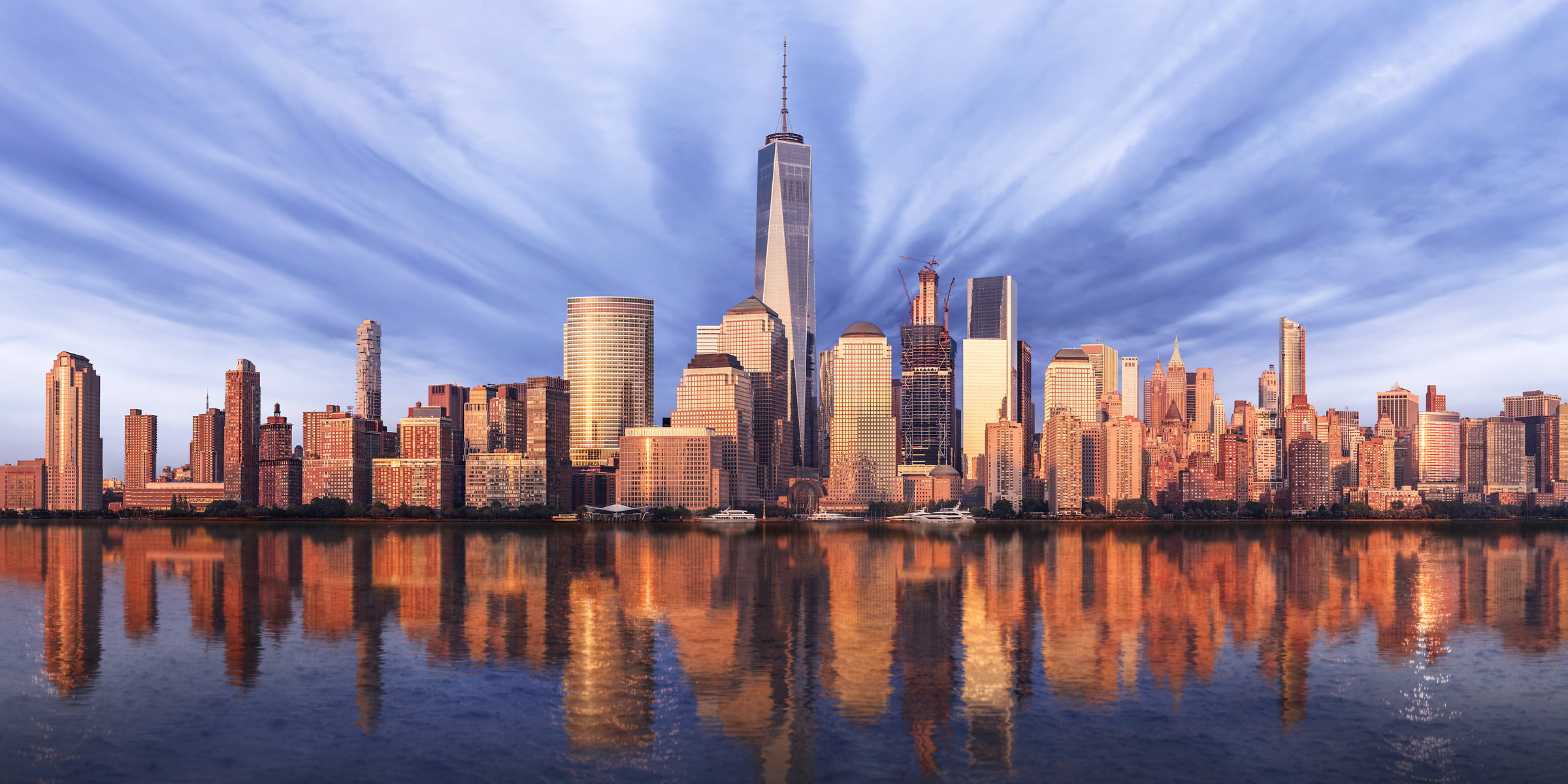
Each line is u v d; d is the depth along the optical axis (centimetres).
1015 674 14875
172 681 14412
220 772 10619
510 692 13712
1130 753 11062
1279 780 10231
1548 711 12681
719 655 16450
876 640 18025
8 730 12044
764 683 14275
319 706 12975
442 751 11169
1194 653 16612
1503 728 11919
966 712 12644
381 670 15100
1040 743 11388
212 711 12800
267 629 19238
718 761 10812
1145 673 14938
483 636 18438
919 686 14038
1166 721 12231
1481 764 10712
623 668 15312
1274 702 13088
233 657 16225
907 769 10569
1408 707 12875
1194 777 10325
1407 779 10281
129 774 10562
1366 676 14712
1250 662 15725
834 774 10450
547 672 15012
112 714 12681
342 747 11350
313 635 18512
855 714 12581
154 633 18750
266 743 11481
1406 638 18200
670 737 11650
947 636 18488
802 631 19075
